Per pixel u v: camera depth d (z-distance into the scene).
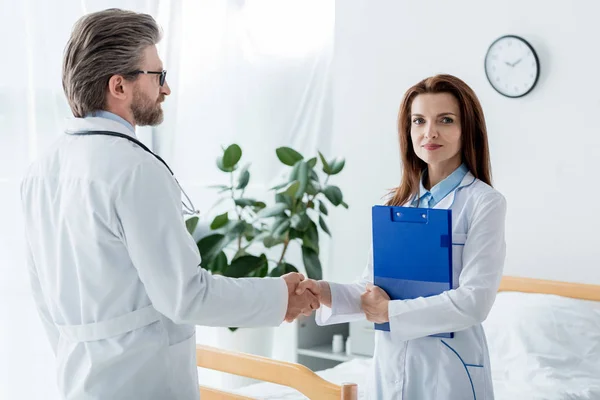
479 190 1.59
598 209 2.86
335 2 3.48
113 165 1.39
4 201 2.75
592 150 2.86
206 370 3.44
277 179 3.58
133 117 1.51
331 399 1.71
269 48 3.55
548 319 2.60
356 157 3.47
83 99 1.46
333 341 3.37
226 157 3.21
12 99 2.77
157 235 1.38
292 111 3.57
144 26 1.48
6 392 2.73
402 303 1.54
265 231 3.28
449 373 1.55
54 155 1.49
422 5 3.24
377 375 1.64
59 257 1.45
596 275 2.87
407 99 1.66
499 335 2.64
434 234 1.51
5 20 2.75
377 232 1.58
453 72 3.17
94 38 1.44
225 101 3.53
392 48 3.34
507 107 3.04
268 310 1.49
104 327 1.42
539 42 2.95
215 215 3.54
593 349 2.51
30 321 2.78
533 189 3.00
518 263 3.04
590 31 2.84
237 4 3.52
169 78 3.32
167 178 1.42
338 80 3.50
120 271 1.41
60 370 1.46
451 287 1.53
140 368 1.43
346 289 1.67
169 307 1.39
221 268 3.18
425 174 1.70
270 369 1.84
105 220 1.38
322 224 3.30
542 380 2.41
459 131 1.59
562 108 2.92
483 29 3.08
